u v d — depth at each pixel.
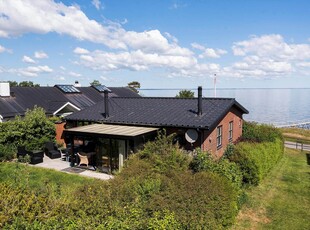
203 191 9.31
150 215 8.02
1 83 26.67
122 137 15.85
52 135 22.95
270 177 18.08
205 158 13.21
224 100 20.48
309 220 11.81
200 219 8.28
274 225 11.28
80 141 22.05
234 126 22.52
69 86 35.59
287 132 45.94
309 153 27.61
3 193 7.22
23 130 20.98
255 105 149.88
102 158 17.86
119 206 7.70
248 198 13.56
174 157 12.31
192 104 20.42
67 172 16.88
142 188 9.12
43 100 29.62
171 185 9.46
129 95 42.53
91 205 7.45
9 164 18.34
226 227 10.22
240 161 15.15
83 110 22.81
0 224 6.00
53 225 6.25
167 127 17.62
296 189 15.80
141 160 12.61
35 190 8.23
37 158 18.84
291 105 157.62
